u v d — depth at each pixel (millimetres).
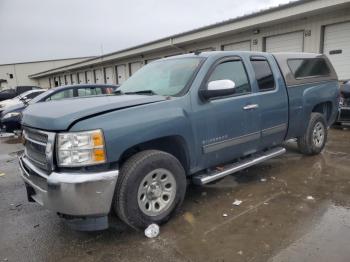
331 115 6332
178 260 2875
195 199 4191
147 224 3322
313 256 2832
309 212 3684
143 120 3215
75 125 2898
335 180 4695
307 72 5656
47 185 2932
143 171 3209
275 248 2986
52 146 2936
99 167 2990
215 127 3895
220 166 4281
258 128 4488
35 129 3213
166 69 4320
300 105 5289
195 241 3174
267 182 4719
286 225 3404
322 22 12273
